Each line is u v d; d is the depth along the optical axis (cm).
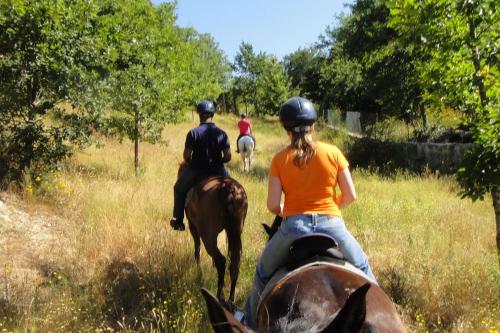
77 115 1149
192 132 667
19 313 516
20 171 1009
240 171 1741
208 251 625
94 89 1148
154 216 909
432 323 533
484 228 897
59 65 1031
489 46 605
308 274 272
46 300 558
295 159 311
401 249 747
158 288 598
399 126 2528
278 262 315
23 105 1038
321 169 310
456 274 620
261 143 3131
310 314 246
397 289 598
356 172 1770
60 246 749
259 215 965
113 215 876
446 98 678
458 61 640
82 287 609
